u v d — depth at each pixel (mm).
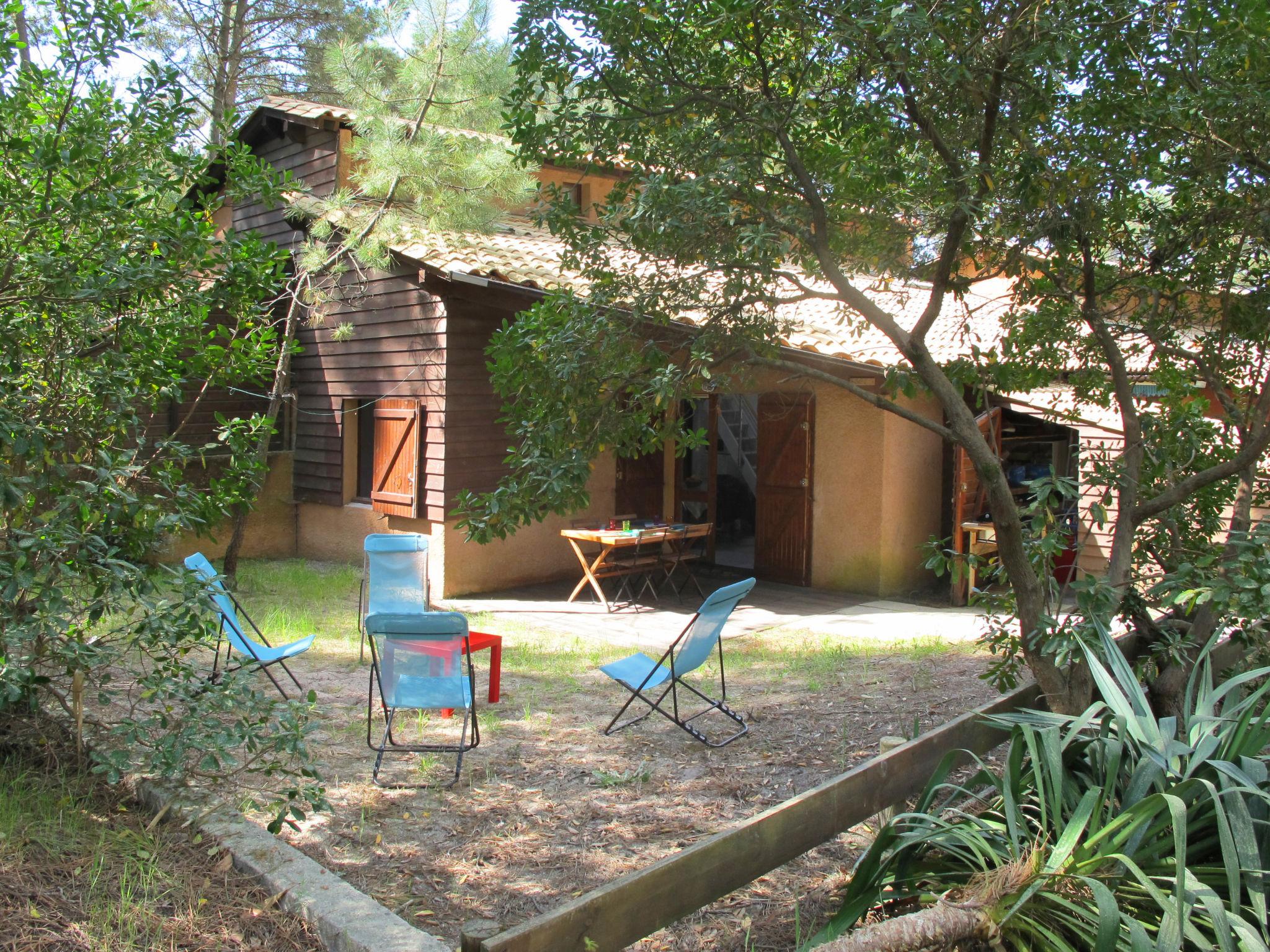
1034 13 3889
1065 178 4715
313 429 11953
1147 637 5207
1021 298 5371
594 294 4543
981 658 7465
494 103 9773
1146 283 5508
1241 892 3104
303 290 11547
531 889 3824
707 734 5707
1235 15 4340
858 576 10383
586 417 4387
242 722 4023
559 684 6785
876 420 10172
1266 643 4402
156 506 4102
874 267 5258
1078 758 3680
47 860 3527
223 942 3143
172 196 4641
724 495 14195
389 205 10039
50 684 4910
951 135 4523
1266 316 5418
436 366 10180
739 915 3598
